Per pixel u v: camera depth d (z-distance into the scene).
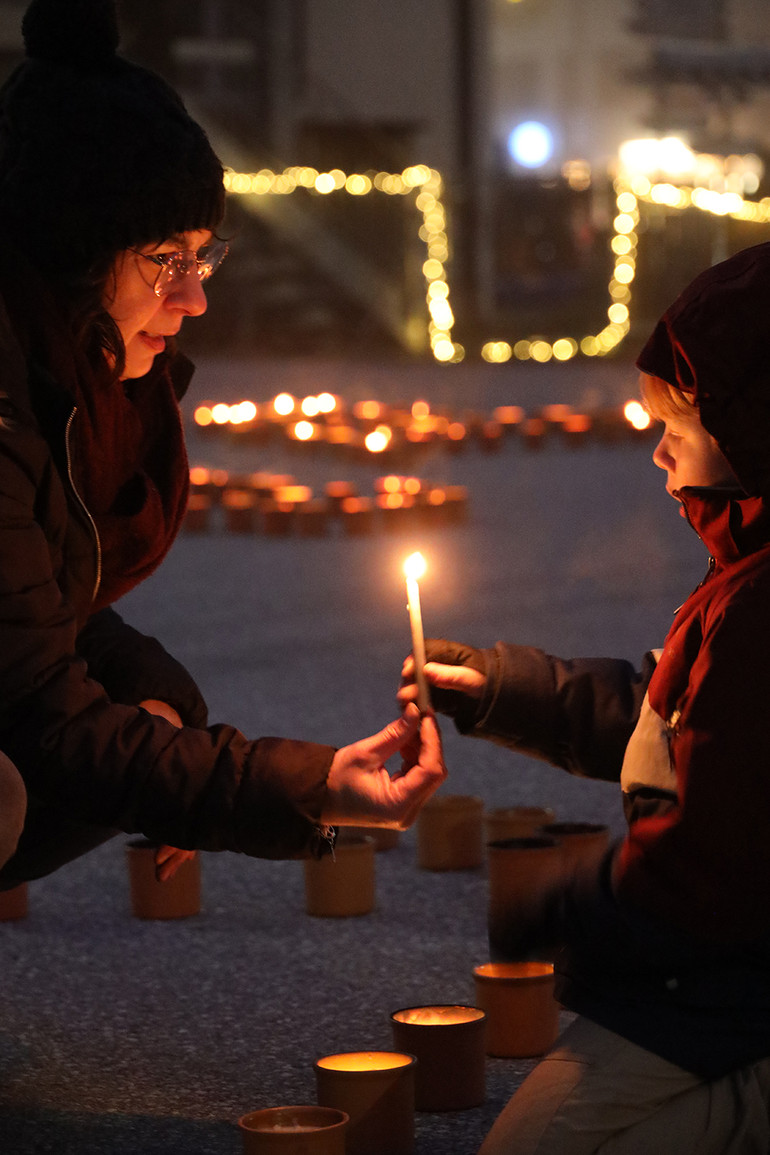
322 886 4.44
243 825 2.77
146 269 2.96
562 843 3.99
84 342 3.03
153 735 2.77
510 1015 3.51
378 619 8.61
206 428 17.16
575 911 2.52
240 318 27.33
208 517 12.04
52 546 2.92
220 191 2.97
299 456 15.90
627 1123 2.46
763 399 2.54
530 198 29.31
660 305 28.55
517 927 2.59
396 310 28.12
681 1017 2.46
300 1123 2.74
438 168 29.23
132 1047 3.58
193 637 8.23
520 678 3.18
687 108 38.19
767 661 2.43
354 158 28.64
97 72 2.94
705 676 2.45
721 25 38.06
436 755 2.83
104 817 2.79
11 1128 3.16
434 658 3.26
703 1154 2.46
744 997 2.45
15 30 25.69
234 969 4.06
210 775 2.76
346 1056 3.10
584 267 29.50
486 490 13.84
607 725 3.16
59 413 2.88
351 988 3.90
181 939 4.30
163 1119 3.20
